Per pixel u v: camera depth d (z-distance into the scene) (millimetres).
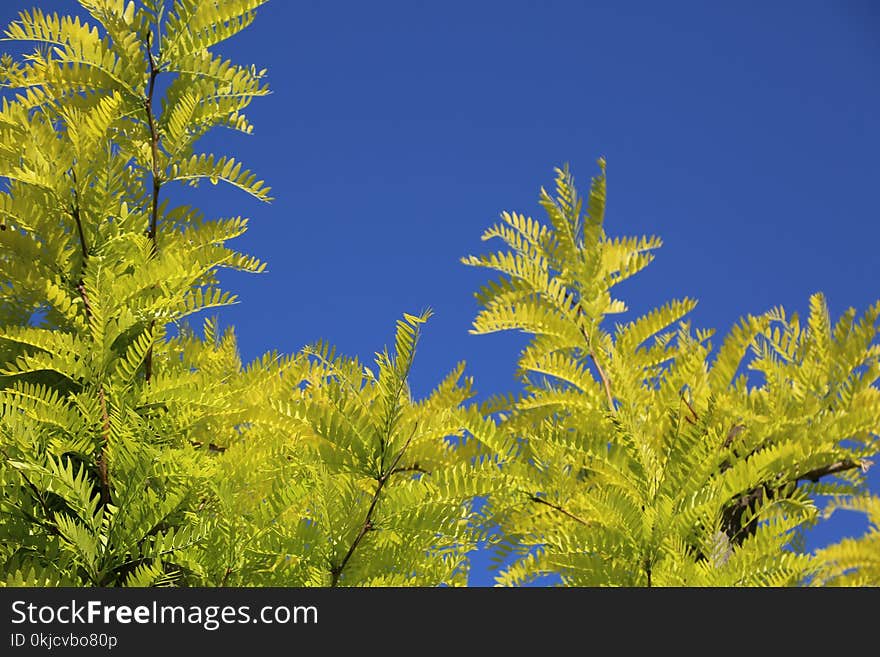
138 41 2680
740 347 2439
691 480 2041
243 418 2684
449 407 2541
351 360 2438
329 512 1967
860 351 2518
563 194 2373
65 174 2521
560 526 2318
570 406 2438
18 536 2166
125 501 2070
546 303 2393
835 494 2604
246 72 2768
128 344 2602
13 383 2516
